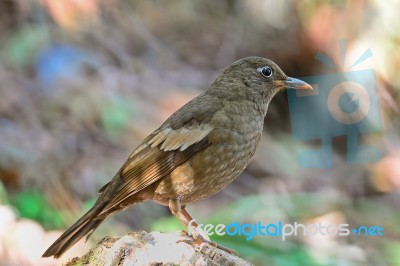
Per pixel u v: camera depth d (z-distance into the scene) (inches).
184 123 332.8
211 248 280.7
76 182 513.3
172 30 706.2
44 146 533.0
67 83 588.4
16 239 416.8
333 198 562.9
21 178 504.4
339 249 498.9
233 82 348.8
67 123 560.4
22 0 634.8
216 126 328.8
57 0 547.2
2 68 603.8
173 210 331.6
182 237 291.9
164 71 655.8
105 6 673.6
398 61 603.8
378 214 571.8
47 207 481.7
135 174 331.0
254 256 424.2
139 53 666.2
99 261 289.1
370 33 605.9
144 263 274.8
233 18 709.3
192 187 330.6
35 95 581.3
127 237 286.5
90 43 639.8
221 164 330.0
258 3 678.5
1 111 558.6
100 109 568.7
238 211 498.0
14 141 528.7
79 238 326.3
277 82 357.7
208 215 522.0
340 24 614.9
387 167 606.5
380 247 526.6
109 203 327.9
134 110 576.4
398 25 602.2
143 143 336.8
